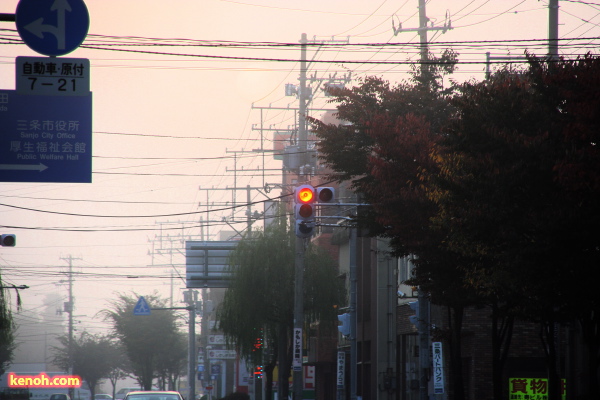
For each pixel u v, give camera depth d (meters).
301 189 86.25
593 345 64.31
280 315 156.00
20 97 65.19
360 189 92.00
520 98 63.03
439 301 81.56
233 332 156.62
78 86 64.50
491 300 76.75
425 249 78.38
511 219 59.22
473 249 67.00
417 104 94.06
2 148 64.62
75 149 65.38
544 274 58.31
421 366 90.62
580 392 99.38
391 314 153.38
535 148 58.00
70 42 59.06
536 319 73.50
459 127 64.94
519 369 113.31
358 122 93.56
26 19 58.72
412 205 77.00
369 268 167.12
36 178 64.81
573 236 54.97
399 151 79.69
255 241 157.38
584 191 53.81
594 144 56.97
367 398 163.62
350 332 125.31
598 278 56.22
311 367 128.25
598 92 54.22
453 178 65.12
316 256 158.12
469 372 118.00
